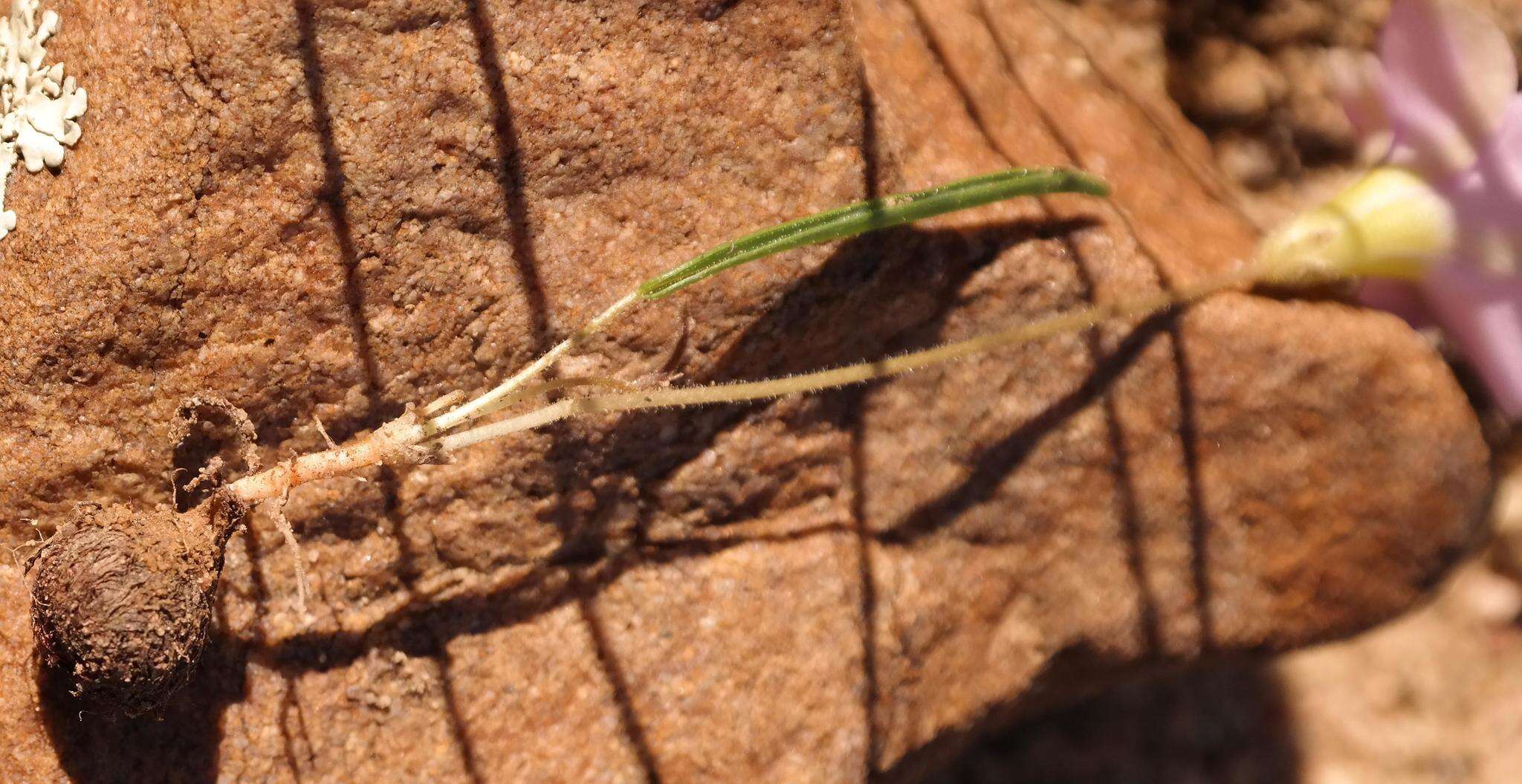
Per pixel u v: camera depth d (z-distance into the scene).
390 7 0.21
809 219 0.21
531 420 0.21
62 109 0.21
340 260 0.22
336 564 0.22
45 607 0.21
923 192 0.22
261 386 0.22
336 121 0.21
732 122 0.22
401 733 0.22
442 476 0.22
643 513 0.22
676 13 0.22
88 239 0.21
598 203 0.22
